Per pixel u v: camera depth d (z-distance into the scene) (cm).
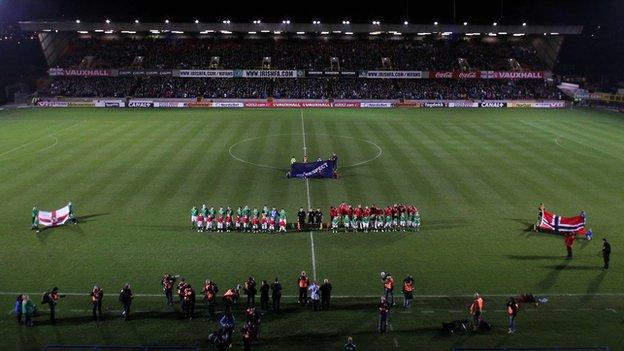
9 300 2731
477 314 2450
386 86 10362
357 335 2408
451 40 11612
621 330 2442
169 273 3059
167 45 11156
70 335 2400
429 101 9769
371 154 5806
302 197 4381
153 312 2630
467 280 3000
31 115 8475
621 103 9794
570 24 10438
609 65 12556
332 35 11475
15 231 3638
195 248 3412
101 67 10400
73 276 3012
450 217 3959
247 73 10175
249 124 7625
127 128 7244
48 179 4788
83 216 3919
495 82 10675
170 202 4228
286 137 6700
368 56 10988
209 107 9512
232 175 4969
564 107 9769
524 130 7269
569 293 2848
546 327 2475
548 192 4509
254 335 2330
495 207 4159
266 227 3719
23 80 11000
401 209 3772
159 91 9988
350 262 3234
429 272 3098
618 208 4131
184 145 6178
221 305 2714
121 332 2431
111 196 4350
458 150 6006
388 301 2719
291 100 9681
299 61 10725
